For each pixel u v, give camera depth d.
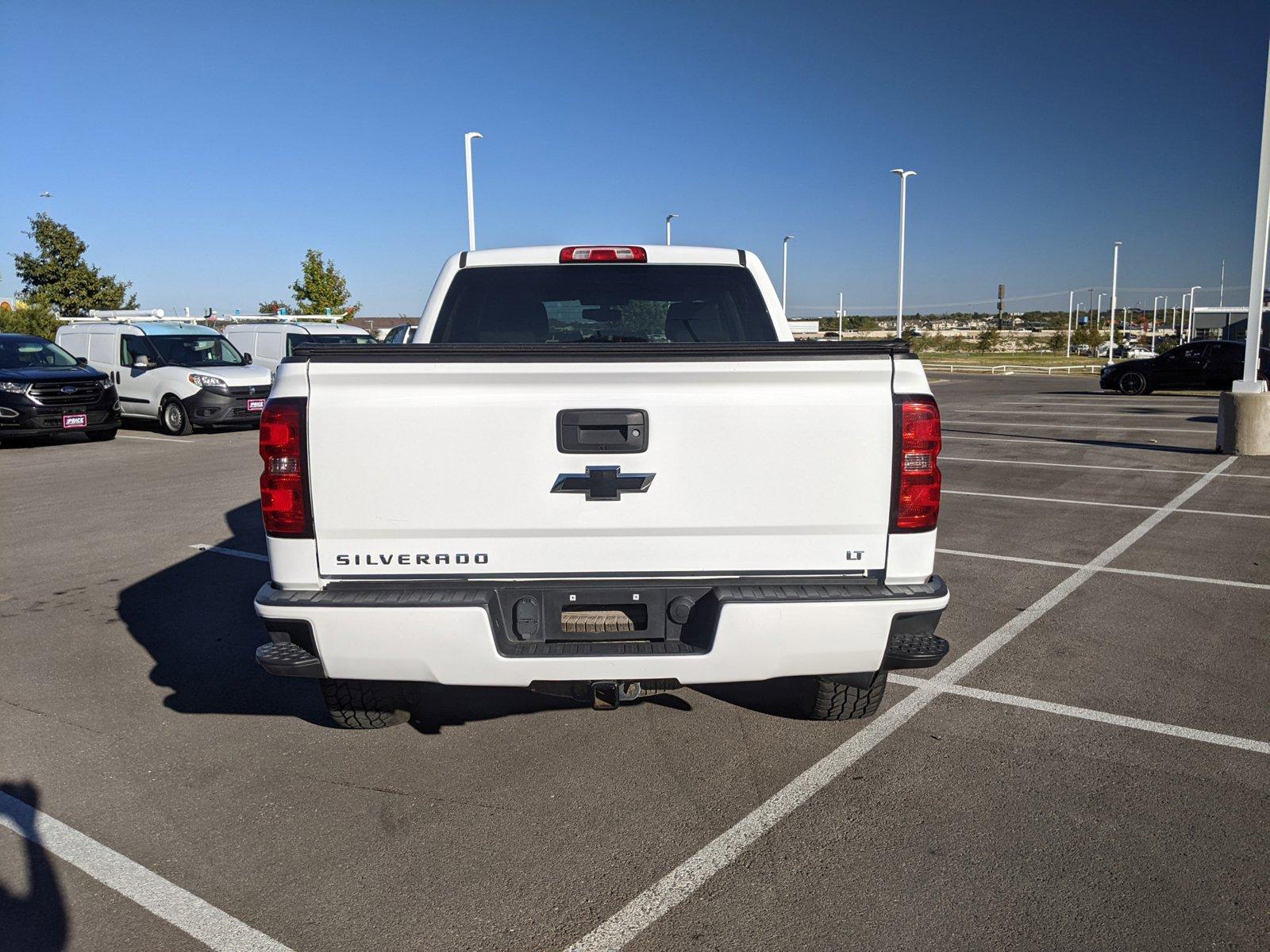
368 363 3.29
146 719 4.54
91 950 2.81
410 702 4.32
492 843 3.39
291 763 4.05
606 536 3.39
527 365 3.30
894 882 3.12
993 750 4.11
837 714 4.33
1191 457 13.91
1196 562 7.49
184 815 3.61
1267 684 4.86
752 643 3.30
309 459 3.32
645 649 3.36
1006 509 9.88
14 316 34.50
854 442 3.36
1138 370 28.62
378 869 3.23
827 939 2.83
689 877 3.16
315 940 2.86
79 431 17.17
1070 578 7.03
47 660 5.38
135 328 18.94
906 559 3.43
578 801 3.69
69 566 7.60
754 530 3.39
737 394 3.34
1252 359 13.94
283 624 3.31
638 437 3.34
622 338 5.04
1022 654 5.34
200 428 19.38
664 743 4.21
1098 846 3.32
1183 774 3.86
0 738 4.32
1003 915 2.94
